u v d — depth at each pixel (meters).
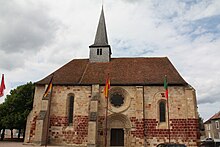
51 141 28.62
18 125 39.44
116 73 32.06
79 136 28.47
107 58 34.91
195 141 26.81
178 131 27.55
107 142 27.97
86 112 29.27
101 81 30.59
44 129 27.97
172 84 29.14
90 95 29.86
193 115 27.58
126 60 35.06
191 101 28.09
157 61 34.28
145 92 29.31
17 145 27.81
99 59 34.91
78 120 29.06
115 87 29.81
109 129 28.47
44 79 32.09
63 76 32.19
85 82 30.56
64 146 27.38
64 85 30.59
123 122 28.73
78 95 30.00
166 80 27.98
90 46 35.62
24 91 41.97
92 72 32.69
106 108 28.14
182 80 29.62
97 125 28.02
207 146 24.02
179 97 28.72
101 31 37.47
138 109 28.41
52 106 29.91
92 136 26.52
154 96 29.08
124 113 28.69
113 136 28.38
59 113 29.59
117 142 28.11
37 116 30.05
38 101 30.70
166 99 28.88
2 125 39.41
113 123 28.80
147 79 30.33
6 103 41.12
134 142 27.47
